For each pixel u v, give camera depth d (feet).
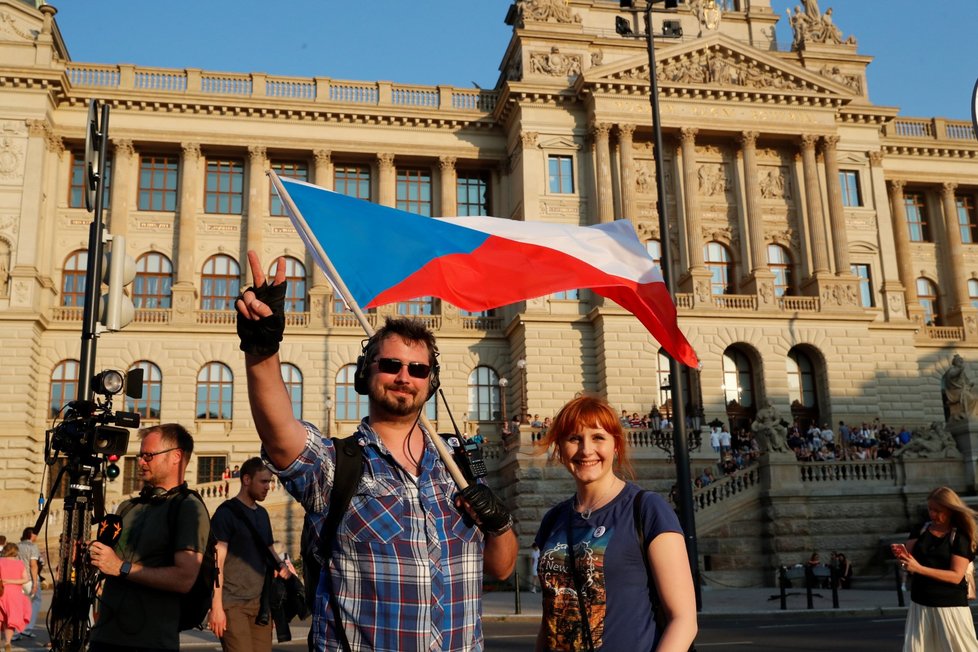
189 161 167.63
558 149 168.25
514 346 164.86
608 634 16.97
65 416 30.07
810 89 174.40
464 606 15.35
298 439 14.43
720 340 160.25
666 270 86.79
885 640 56.80
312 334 164.04
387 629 14.52
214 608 28.14
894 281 178.50
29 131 157.17
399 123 176.14
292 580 30.07
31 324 150.00
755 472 116.47
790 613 77.41
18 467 144.66
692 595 16.88
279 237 170.71
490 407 166.40
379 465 15.44
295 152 174.19
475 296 24.54
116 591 23.00
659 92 168.45
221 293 167.32
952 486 117.08
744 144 171.94
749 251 169.48
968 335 189.37
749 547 112.57
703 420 154.81
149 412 156.66
